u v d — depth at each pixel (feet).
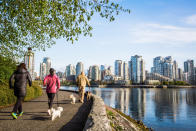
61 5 23.29
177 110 160.45
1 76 36.96
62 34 27.27
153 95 367.04
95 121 15.56
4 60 40.68
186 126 96.68
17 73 22.44
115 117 34.73
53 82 25.13
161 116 126.93
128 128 32.68
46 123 19.94
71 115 24.89
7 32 35.19
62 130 17.16
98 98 37.45
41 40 39.32
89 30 26.00
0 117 22.74
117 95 359.66
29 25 33.17
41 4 23.98
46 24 32.81
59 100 45.42
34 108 31.04
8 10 26.68
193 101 243.19
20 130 16.94
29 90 46.91
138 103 215.31
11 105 34.42
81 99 40.04
